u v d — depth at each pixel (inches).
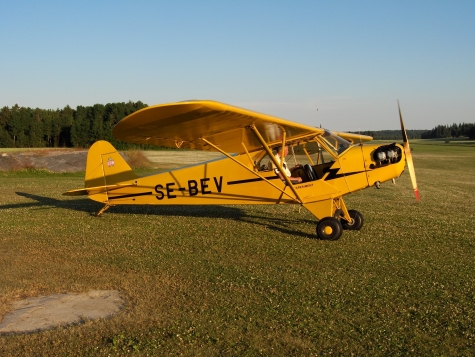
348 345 136.2
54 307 166.9
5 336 142.3
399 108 308.0
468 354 131.6
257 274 205.9
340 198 309.0
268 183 308.3
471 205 462.0
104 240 277.6
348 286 188.9
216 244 268.2
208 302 170.7
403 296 177.6
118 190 363.3
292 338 140.5
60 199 474.3
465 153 1985.7
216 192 331.6
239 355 129.6
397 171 297.1
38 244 265.1
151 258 234.8
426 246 263.9
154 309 163.8
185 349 133.0
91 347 134.4
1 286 188.1
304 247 260.8
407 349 134.1
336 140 310.7
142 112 201.2
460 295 179.5
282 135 292.5
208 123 241.1
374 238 285.7
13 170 853.2
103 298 176.4
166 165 1119.6
